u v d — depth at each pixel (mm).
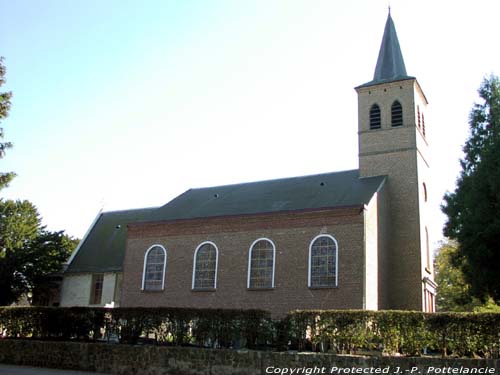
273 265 26453
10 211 37969
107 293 35062
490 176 18016
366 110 31469
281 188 31516
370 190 27453
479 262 18562
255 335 18125
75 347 19672
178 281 28906
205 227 29000
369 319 16984
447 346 15945
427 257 30156
